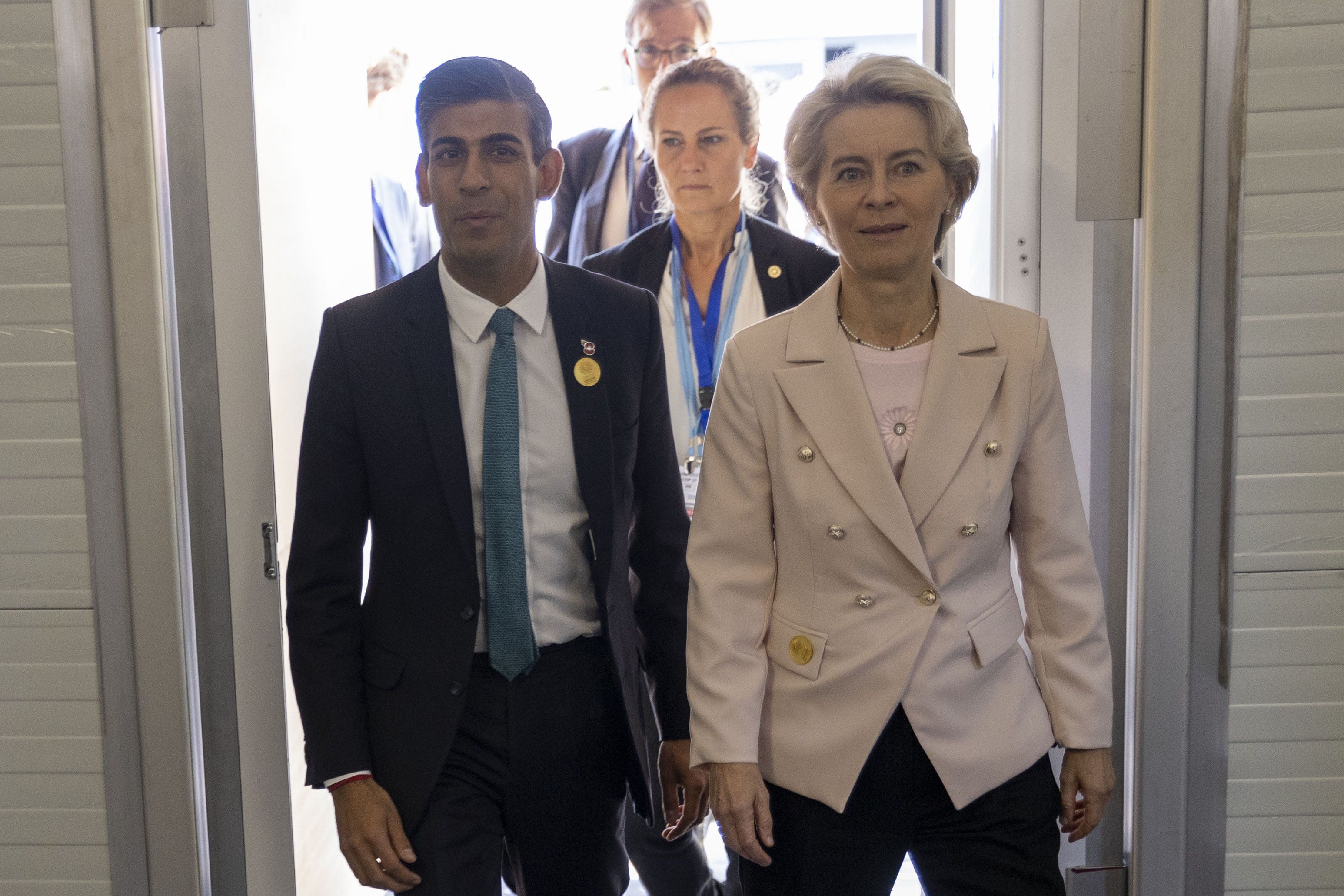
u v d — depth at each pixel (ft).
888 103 4.97
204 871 6.86
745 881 5.48
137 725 6.65
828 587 5.20
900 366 5.23
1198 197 6.31
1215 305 6.31
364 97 10.39
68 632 6.54
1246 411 6.36
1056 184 7.44
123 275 6.43
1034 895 5.09
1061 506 5.32
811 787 5.12
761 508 5.35
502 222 5.57
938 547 5.09
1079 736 5.25
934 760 5.02
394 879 5.54
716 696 5.17
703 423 10.09
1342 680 6.44
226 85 6.52
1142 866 6.61
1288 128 6.20
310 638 5.67
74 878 6.67
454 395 5.70
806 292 10.05
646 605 6.42
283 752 6.93
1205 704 6.49
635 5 11.16
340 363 5.72
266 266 7.73
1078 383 7.20
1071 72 7.38
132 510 6.55
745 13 12.07
